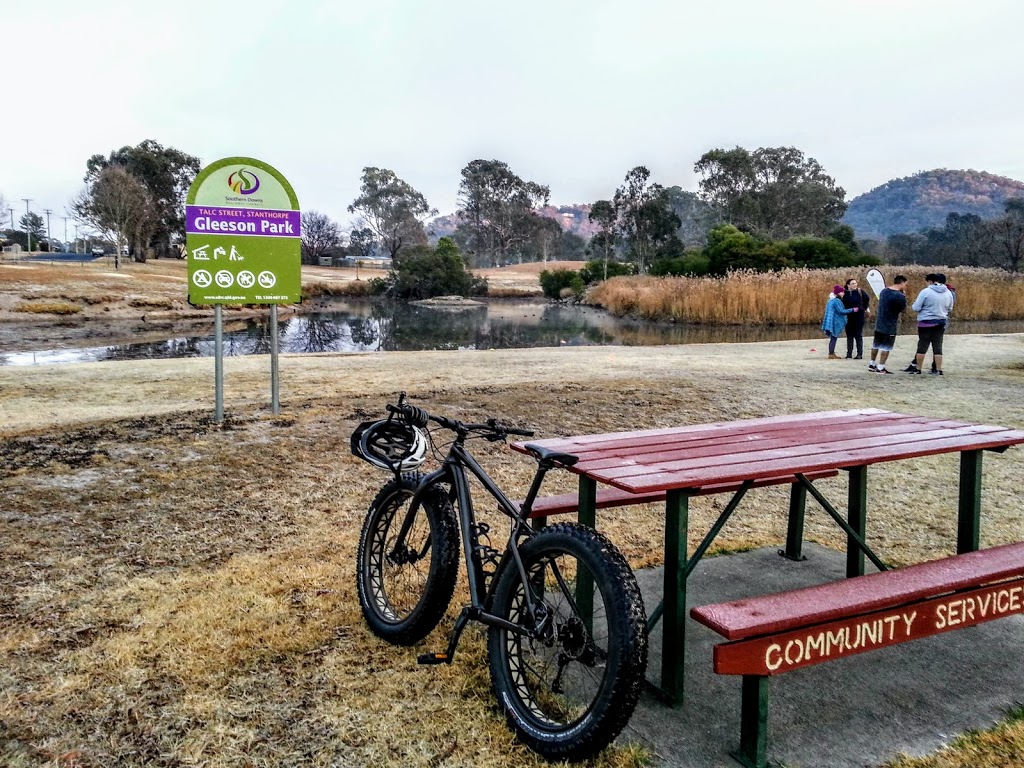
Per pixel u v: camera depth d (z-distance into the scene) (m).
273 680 2.78
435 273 64.62
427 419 2.97
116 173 73.88
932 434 3.56
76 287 40.94
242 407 8.16
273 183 7.44
